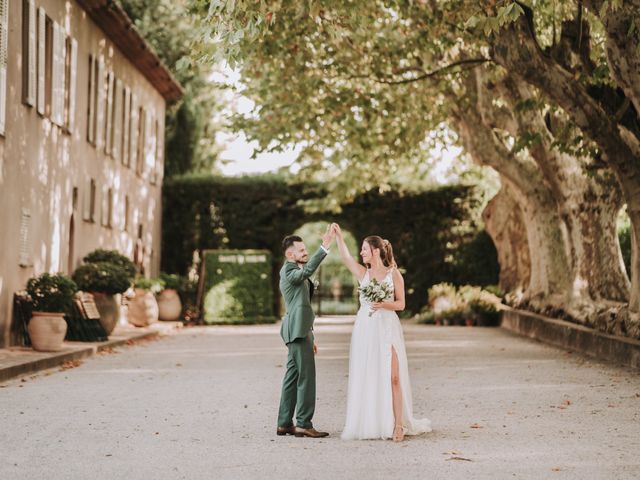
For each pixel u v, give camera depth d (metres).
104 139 27.66
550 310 25.44
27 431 9.77
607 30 15.12
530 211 27.05
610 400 12.40
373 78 23.81
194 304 35.53
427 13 18.52
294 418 11.03
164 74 33.44
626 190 18.36
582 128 17.72
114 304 23.12
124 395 12.89
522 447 8.94
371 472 7.77
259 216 37.62
